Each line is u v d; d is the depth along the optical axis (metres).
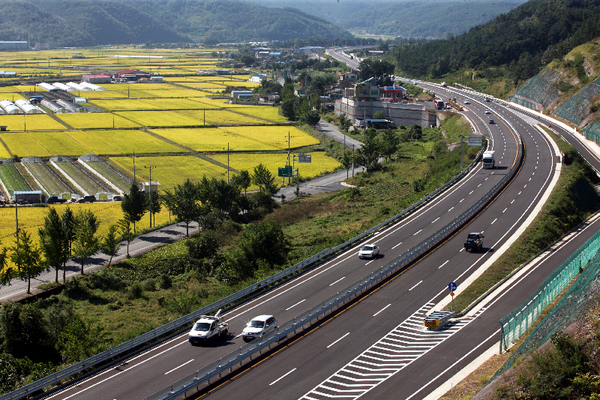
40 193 134.75
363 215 115.94
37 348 62.25
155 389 46.59
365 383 46.25
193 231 116.94
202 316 58.00
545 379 36.59
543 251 84.94
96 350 55.25
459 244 86.12
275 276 73.19
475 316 60.78
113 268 92.62
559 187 112.31
